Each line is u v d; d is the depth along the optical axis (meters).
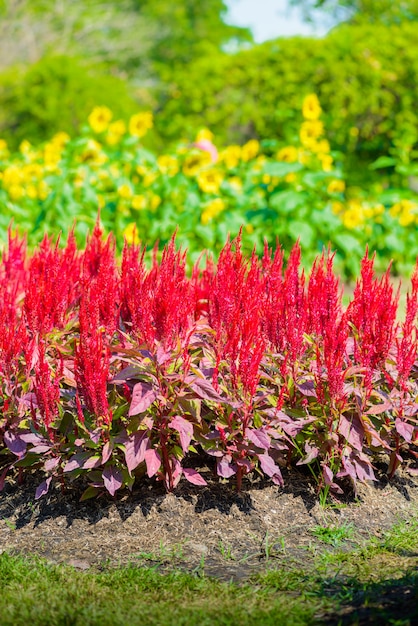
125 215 8.30
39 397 3.60
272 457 3.95
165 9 34.12
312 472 3.94
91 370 3.45
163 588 3.05
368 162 13.29
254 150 8.91
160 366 3.58
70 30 32.34
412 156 12.33
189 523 3.64
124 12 33.81
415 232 9.95
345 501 3.89
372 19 18.84
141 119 8.98
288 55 13.09
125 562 3.35
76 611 2.78
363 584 3.05
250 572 3.25
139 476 3.91
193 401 3.62
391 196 9.76
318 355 3.73
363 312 3.89
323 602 2.88
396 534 3.65
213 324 3.82
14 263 4.91
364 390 3.86
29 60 31.41
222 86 13.59
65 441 3.81
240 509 3.74
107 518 3.67
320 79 12.87
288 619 2.71
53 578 3.13
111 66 32.78
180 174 8.31
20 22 31.41
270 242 8.41
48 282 4.08
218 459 3.80
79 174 8.36
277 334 3.97
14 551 3.47
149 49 33.56
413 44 12.91
